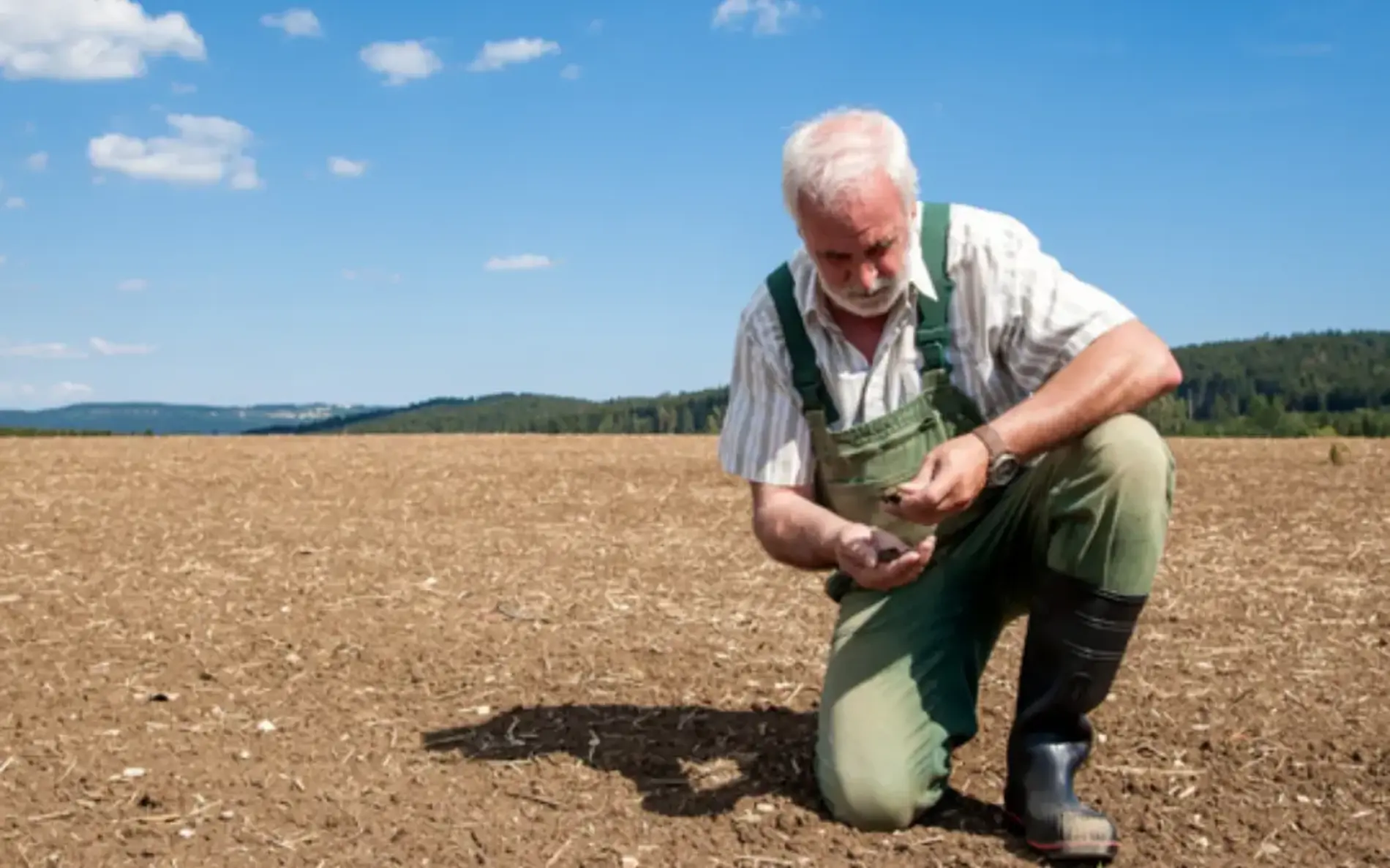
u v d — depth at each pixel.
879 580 2.85
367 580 6.03
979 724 3.79
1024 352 2.93
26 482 10.27
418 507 9.00
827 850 2.90
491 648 4.75
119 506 8.76
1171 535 7.50
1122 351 2.81
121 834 2.97
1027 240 2.95
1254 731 3.65
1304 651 4.58
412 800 3.21
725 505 9.23
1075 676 2.87
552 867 2.83
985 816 3.10
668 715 3.92
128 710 3.93
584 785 3.34
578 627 5.11
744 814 3.12
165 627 4.99
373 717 3.91
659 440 17.03
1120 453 2.75
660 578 6.18
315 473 11.36
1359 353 80.25
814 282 3.01
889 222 2.70
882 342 2.96
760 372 3.15
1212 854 2.86
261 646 4.73
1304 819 3.02
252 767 3.44
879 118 2.76
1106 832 2.79
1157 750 3.52
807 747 3.61
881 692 3.07
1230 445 15.64
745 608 5.49
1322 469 11.78
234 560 6.52
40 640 4.78
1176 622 5.08
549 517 8.52
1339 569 6.26
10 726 3.75
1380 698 3.96
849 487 3.11
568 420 74.62
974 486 2.71
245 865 2.83
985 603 3.26
